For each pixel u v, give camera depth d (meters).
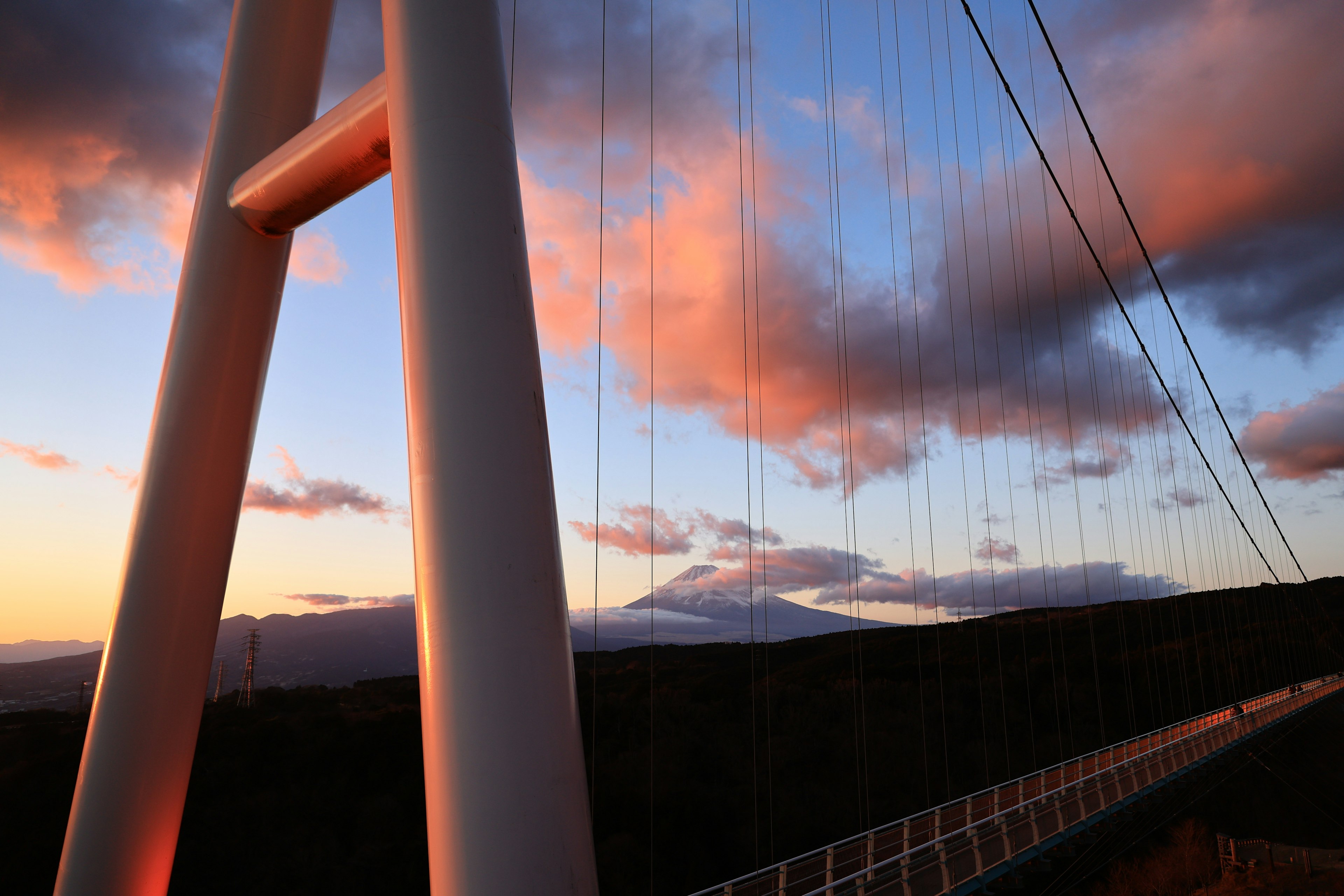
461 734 2.97
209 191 6.52
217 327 6.34
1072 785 14.45
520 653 3.05
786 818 22.41
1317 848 27.17
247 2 6.88
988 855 11.36
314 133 5.75
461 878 2.86
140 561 5.98
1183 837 25.53
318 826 20.05
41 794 18.36
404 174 3.66
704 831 21.22
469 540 3.12
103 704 5.80
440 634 3.08
